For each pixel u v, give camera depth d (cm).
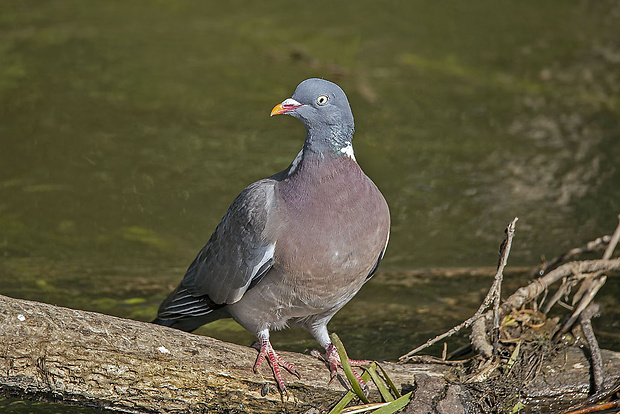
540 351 836
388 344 955
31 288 1054
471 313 1018
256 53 1777
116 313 1009
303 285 766
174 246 1178
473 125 1527
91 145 1423
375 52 1791
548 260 1141
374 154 1430
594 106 1591
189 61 1733
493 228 1230
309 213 748
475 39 1866
